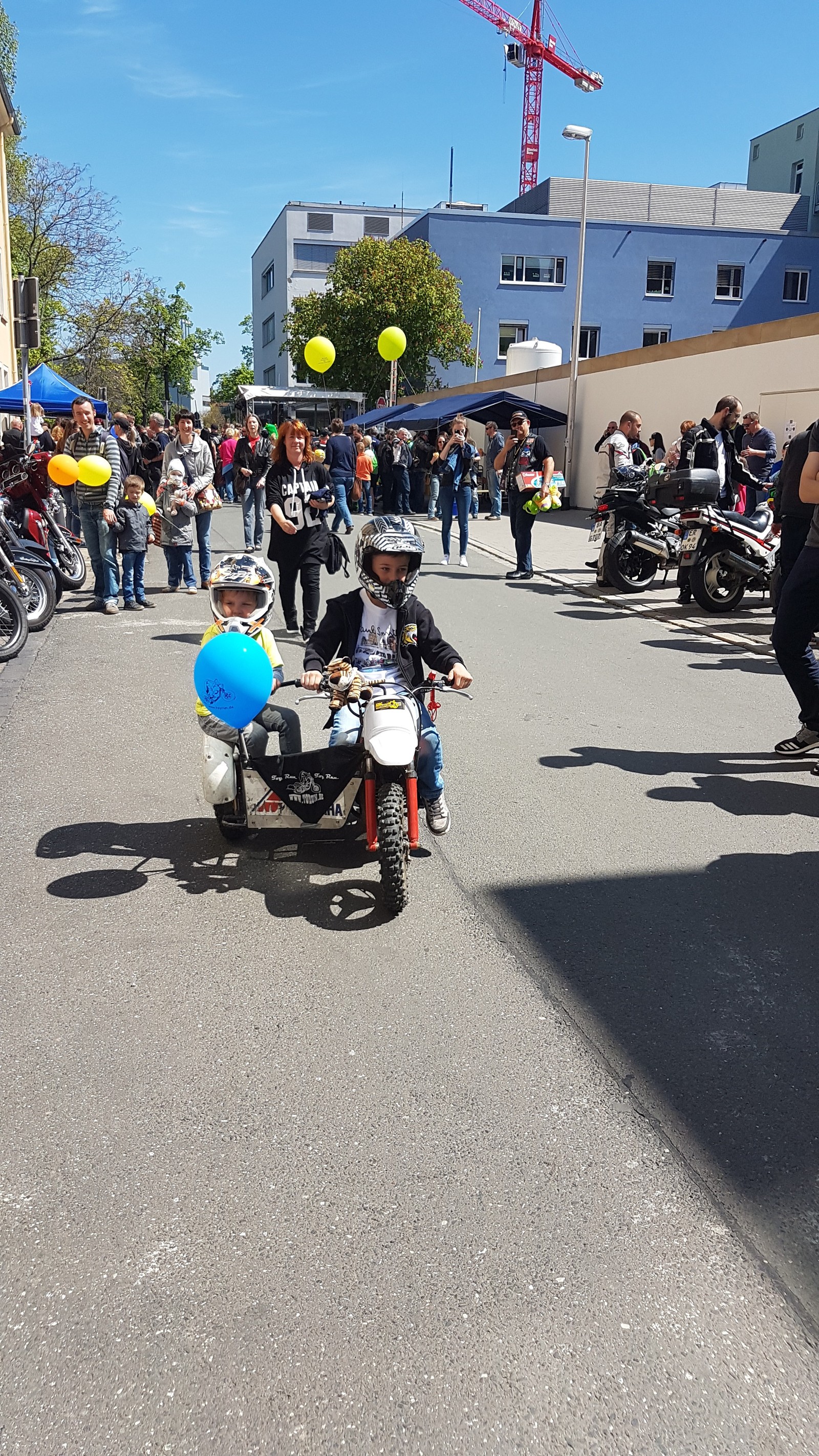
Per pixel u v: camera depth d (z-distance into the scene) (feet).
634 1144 9.19
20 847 15.40
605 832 16.30
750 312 153.48
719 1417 6.66
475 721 22.29
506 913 13.53
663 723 22.43
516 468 42.63
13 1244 7.99
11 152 114.93
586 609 36.73
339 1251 7.97
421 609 14.30
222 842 15.72
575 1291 7.62
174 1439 6.48
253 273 264.52
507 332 150.00
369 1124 9.40
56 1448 6.41
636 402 70.38
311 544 28.43
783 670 19.75
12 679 25.02
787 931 13.10
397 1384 6.86
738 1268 7.85
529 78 261.03
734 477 35.83
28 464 31.32
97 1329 7.25
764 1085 10.03
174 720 21.83
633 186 168.55
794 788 18.49
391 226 219.82
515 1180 8.74
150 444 56.90
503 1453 6.41
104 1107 9.59
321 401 106.01
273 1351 7.10
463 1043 10.65
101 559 34.12
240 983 11.75
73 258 115.14
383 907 13.64
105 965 12.13
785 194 176.96
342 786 13.83
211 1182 8.66
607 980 11.90
